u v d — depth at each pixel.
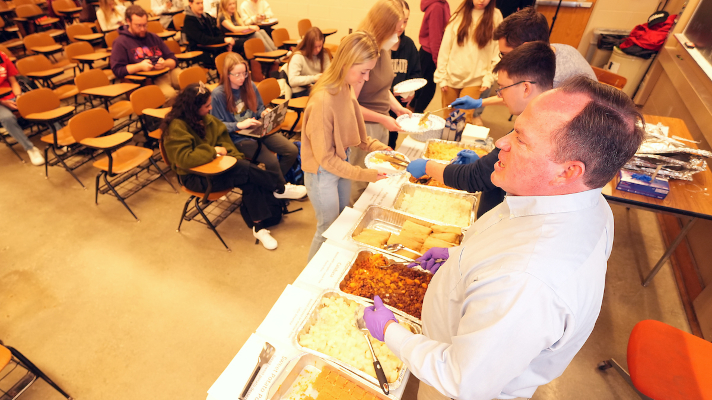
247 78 3.07
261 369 1.17
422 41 3.79
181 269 2.63
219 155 2.71
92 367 2.02
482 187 1.48
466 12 3.10
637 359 1.60
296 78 3.79
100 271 2.58
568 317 0.71
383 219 1.83
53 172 3.56
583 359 2.14
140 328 2.23
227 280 2.57
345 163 1.76
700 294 2.33
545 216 0.78
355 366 1.16
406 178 2.11
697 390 1.49
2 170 3.55
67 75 5.25
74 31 5.25
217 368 2.04
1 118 3.32
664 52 4.22
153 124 3.66
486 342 0.72
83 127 2.95
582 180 0.74
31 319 2.25
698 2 3.88
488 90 3.49
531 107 0.75
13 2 6.42
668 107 3.73
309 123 1.67
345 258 1.58
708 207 1.87
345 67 1.53
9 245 2.75
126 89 3.61
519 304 0.70
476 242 0.91
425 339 0.92
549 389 2.00
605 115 0.67
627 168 2.02
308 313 1.27
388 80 2.32
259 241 2.90
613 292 2.53
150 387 1.95
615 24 5.04
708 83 3.10
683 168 1.93
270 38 5.98
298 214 3.20
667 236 2.93
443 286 1.00
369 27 2.08
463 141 2.38
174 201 3.29
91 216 3.06
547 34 1.64
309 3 6.31
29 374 1.98
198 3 4.95
